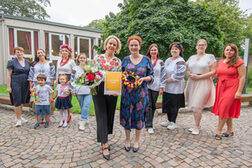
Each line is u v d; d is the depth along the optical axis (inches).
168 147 102.0
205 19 285.0
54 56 503.2
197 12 291.1
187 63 128.0
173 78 120.6
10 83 136.9
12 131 127.9
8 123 146.4
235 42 724.7
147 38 268.4
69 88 132.4
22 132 126.0
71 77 131.8
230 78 109.3
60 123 138.5
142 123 94.7
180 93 126.1
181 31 273.7
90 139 114.1
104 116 91.1
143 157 90.5
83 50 560.7
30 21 449.1
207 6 308.7
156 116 173.5
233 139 114.7
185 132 127.6
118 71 92.1
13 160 87.0
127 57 98.5
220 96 114.0
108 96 90.9
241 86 104.6
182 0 309.9
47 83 144.7
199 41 119.9
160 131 129.5
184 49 292.2
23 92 143.0
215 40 289.9
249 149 99.7
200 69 117.3
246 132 128.8
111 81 84.3
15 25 430.9
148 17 276.1
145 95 95.4
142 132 126.8
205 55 119.1
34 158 89.1
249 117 171.9
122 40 302.5
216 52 328.2
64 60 145.1
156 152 95.9
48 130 130.6
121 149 99.7
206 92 117.4
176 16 289.0
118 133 124.3
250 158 89.6
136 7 315.0
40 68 145.0
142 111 93.7
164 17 267.1
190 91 125.6
